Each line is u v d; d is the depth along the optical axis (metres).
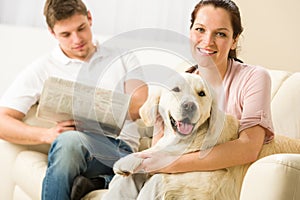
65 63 2.14
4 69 2.52
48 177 1.64
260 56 2.69
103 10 2.99
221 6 1.61
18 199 2.00
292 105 1.94
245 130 1.47
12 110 2.05
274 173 1.19
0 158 2.04
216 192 1.35
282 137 1.57
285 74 2.06
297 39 2.62
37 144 2.06
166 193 1.33
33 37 2.57
